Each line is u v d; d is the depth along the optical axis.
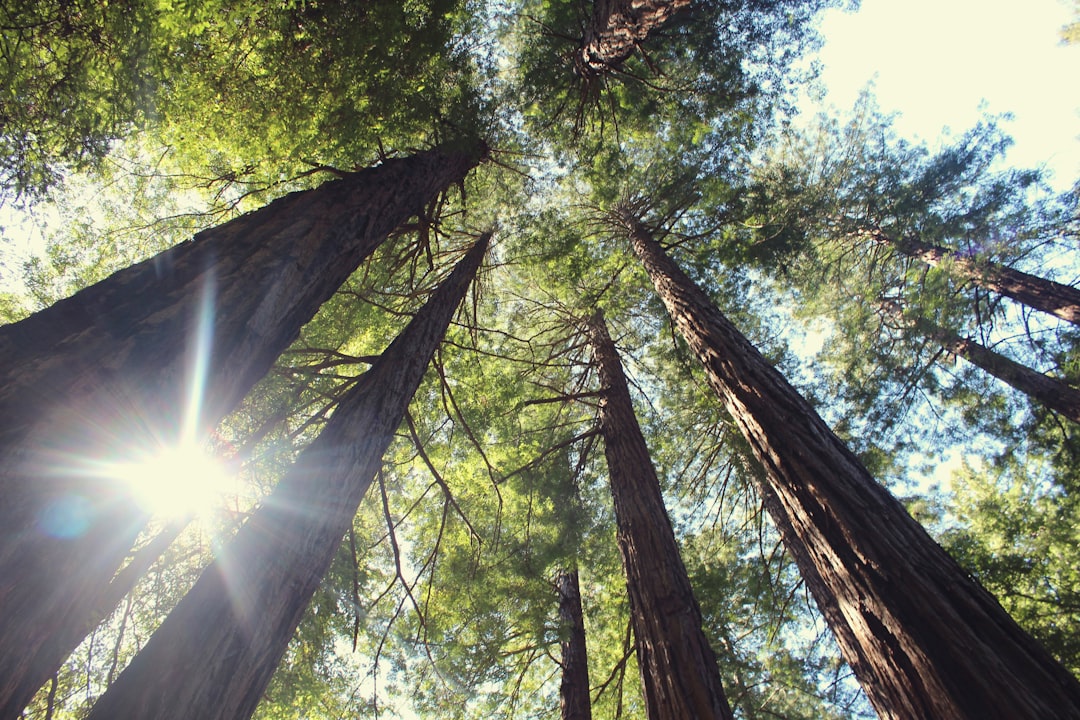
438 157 5.34
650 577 4.32
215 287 2.37
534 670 7.87
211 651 1.94
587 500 8.00
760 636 8.23
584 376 8.82
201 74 3.68
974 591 2.39
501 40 8.02
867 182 9.87
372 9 3.85
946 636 2.23
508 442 6.95
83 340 1.82
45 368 1.63
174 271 2.38
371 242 3.67
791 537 6.94
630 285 8.98
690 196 8.41
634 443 5.96
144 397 1.79
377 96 4.37
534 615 5.57
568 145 8.20
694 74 7.48
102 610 2.96
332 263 3.11
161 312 2.11
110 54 3.16
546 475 6.54
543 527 6.04
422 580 6.29
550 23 6.88
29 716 4.11
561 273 8.42
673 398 9.23
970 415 8.88
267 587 2.32
